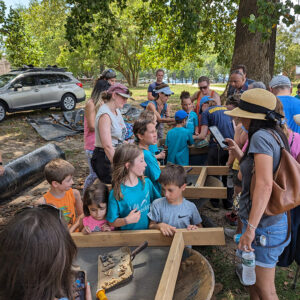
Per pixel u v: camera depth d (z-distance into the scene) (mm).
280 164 1955
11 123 11570
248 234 1959
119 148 2477
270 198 1971
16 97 12180
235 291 2979
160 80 7391
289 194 1931
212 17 13500
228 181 3957
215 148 4328
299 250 2486
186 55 17344
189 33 9328
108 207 2516
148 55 21688
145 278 2004
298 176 1917
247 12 9180
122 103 3412
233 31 14109
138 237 2324
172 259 1927
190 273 2043
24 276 935
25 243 929
